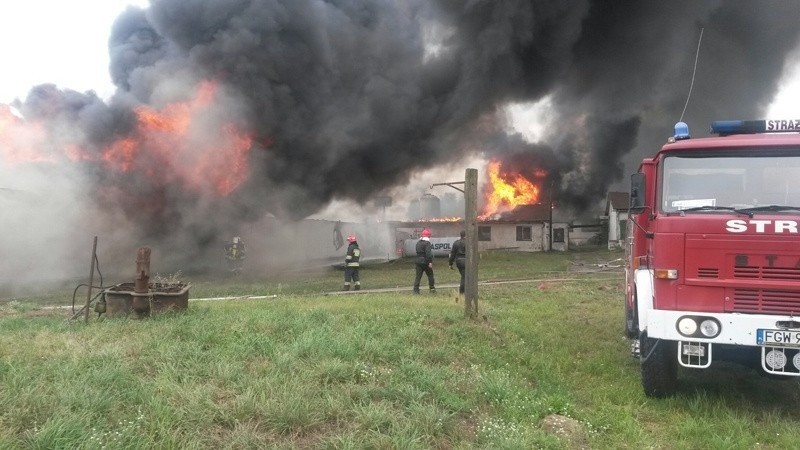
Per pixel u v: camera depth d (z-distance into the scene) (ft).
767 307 14.52
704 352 15.10
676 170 16.69
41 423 10.93
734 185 16.06
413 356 18.03
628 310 23.03
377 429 12.00
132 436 10.64
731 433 13.52
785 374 14.29
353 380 14.94
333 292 47.06
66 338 19.15
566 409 14.92
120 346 17.60
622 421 14.30
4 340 18.83
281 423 11.69
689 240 15.28
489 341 22.21
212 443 10.96
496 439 12.17
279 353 16.63
